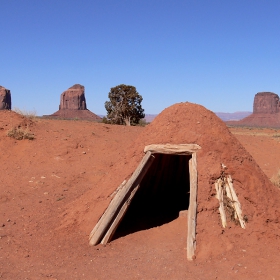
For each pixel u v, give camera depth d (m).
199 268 6.16
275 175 12.98
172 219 8.51
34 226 8.05
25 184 11.80
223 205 7.20
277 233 7.03
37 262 6.38
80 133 18.72
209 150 7.70
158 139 8.02
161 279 5.81
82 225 7.74
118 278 5.84
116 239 7.40
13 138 16.11
